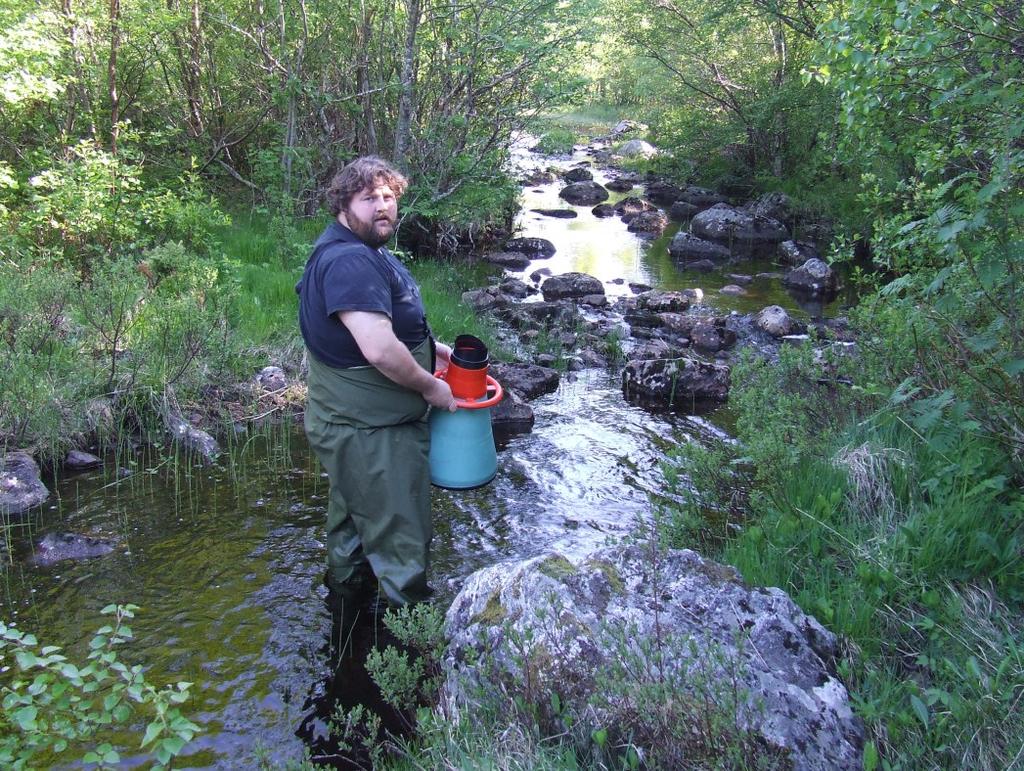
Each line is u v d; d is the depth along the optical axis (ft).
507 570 10.67
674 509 14.40
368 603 12.80
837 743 8.20
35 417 17.21
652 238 49.03
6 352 17.67
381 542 12.30
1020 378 11.79
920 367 13.80
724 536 13.84
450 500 16.30
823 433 14.33
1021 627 9.95
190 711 10.46
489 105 38.22
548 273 38.65
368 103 36.58
